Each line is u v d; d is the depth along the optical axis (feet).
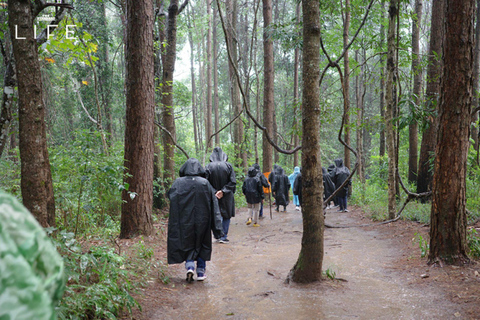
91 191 22.88
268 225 36.11
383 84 48.14
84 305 10.86
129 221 23.49
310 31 15.07
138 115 23.50
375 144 103.55
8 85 14.20
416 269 17.01
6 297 2.31
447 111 16.39
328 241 26.48
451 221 16.62
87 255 12.10
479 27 40.19
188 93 56.75
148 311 13.16
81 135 19.92
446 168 16.57
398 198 36.99
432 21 34.68
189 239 17.02
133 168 23.50
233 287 16.49
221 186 27.40
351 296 14.39
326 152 103.45
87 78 56.39
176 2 40.70
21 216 2.66
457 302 12.76
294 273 16.30
